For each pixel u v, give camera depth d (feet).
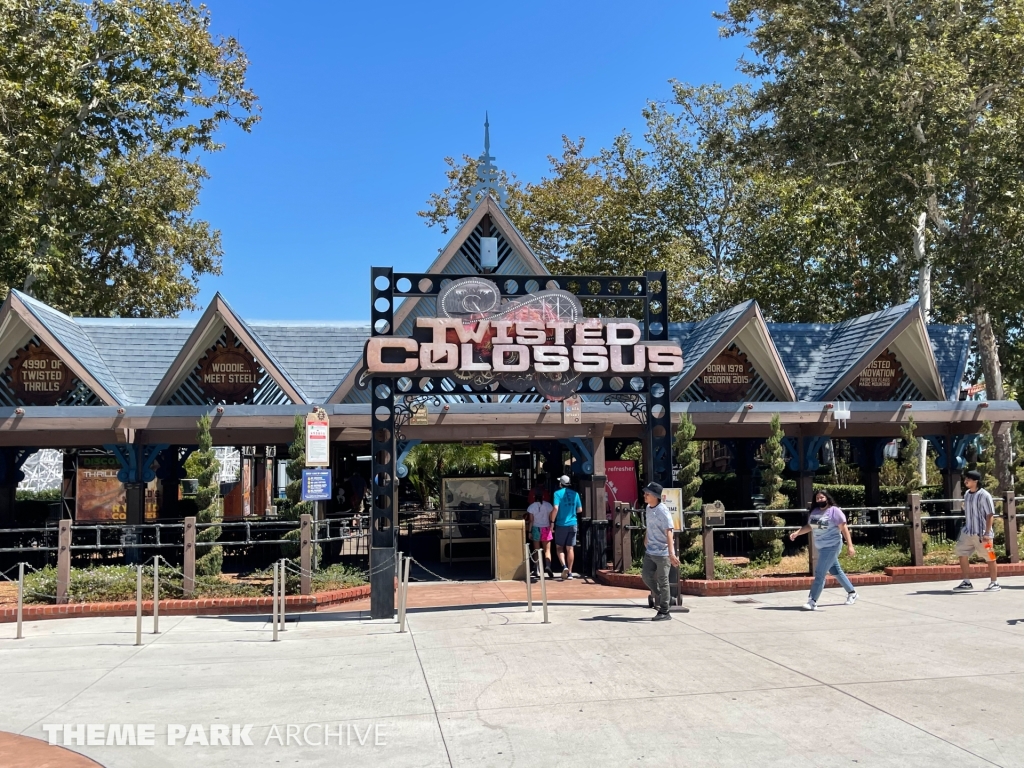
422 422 53.36
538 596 46.83
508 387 42.57
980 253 66.69
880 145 70.38
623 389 43.86
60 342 54.44
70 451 82.07
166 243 112.16
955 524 59.36
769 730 22.16
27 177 75.87
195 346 55.57
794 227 104.99
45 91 74.79
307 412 53.57
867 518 68.23
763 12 80.89
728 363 63.05
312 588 46.24
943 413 61.52
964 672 27.61
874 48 73.00
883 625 35.78
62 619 42.01
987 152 66.49
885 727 22.21
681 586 46.11
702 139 119.65
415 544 77.36
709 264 116.57
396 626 38.47
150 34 82.79
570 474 73.97
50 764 20.63
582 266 114.83
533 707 24.67
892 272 101.50
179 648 34.40
